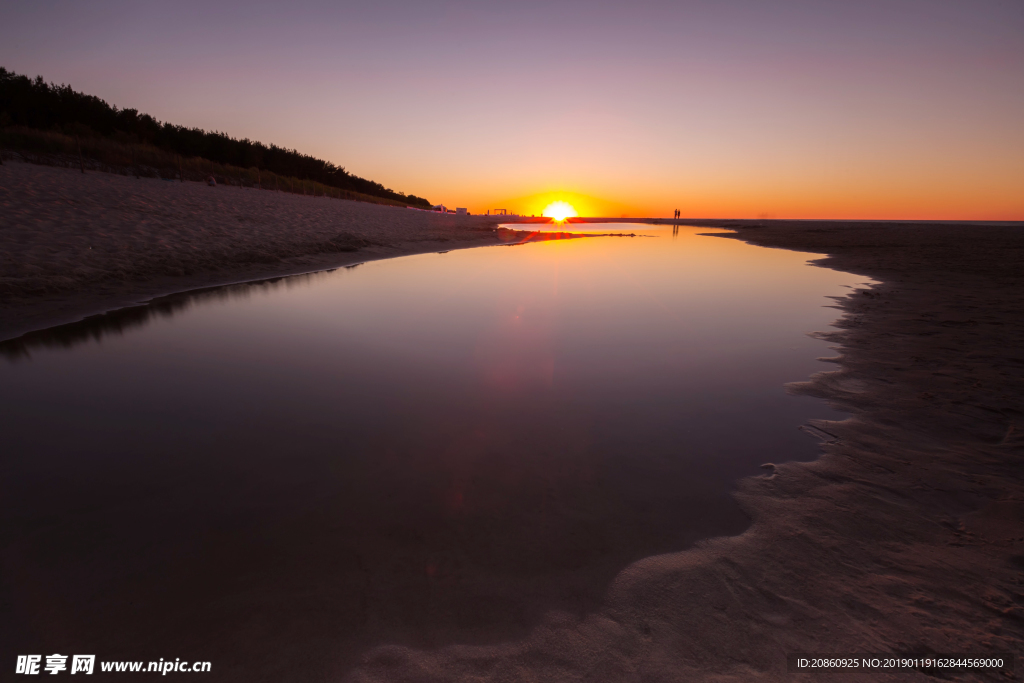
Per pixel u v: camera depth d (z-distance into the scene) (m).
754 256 16.19
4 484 2.41
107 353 4.56
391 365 4.53
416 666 1.47
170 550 1.97
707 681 1.44
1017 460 2.76
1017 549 2.02
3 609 1.65
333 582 1.81
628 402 3.72
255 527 2.12
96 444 2.87
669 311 7.04
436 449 2.91
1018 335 5.29
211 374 4.13
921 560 1.97
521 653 1.53
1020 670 1.46
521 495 2.43
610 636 1.60
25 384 3.76
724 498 2.43
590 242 23.48
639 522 2.22
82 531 2.07
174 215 12.84
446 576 1.85
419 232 21.36
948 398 3.65
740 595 1.78
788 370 4.45
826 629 1.63
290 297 7.36
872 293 8.23
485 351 5.01
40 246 7.70
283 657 1.50
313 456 2.79
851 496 2.43
